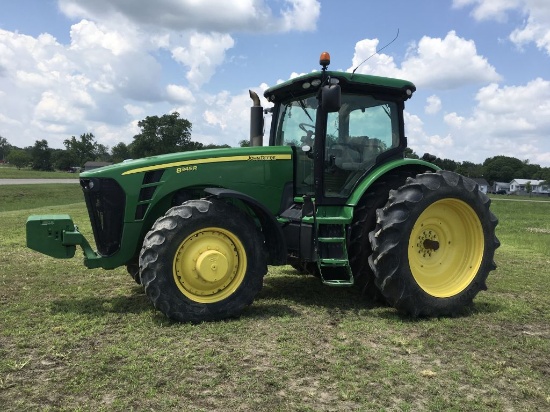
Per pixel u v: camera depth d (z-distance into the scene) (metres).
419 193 4.59
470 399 2.91
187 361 3.31
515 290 5.75
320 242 4.75
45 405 2.70
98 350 3.48
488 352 3.68
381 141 5.30
